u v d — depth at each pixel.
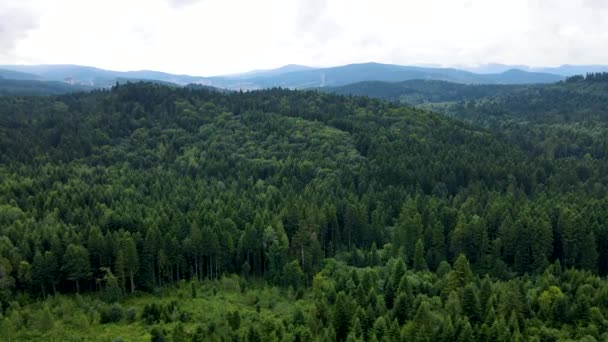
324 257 123.56
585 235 113.25
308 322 81.88
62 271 103.38
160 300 103.62
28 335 85.56
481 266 118.38
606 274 117.94
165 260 108.19
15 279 100.31
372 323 81.44
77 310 96.12
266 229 118.31
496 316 80.19
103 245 106.81
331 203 140.75
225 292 107.94
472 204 139.38
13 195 141.25
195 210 133.50
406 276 93.56
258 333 79.50
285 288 108.56
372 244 124.19
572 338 77.62
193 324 91.31
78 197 140.88
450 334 74.31
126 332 88.25
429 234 125.00
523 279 104.69
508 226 119.88
